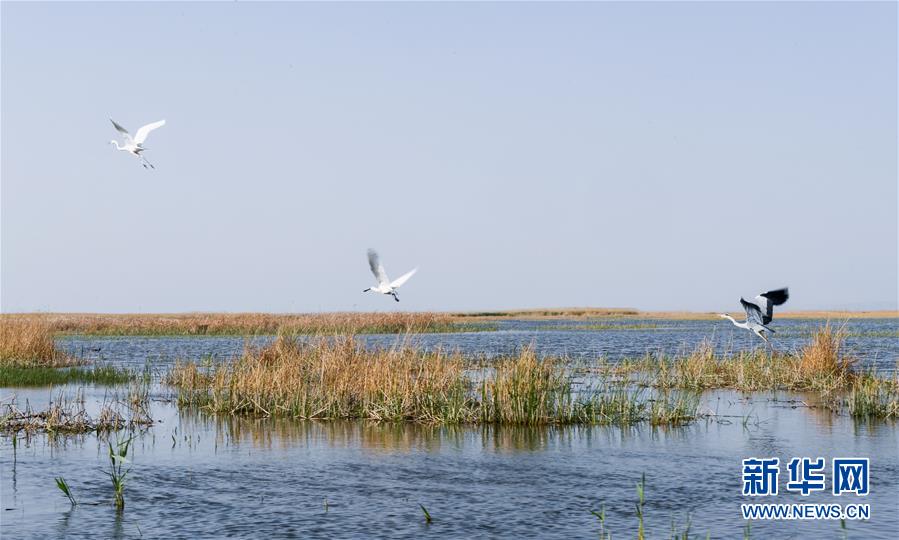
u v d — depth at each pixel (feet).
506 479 55.72
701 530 44.52
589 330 283.38
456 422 77.61
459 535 43.60
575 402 80.74
